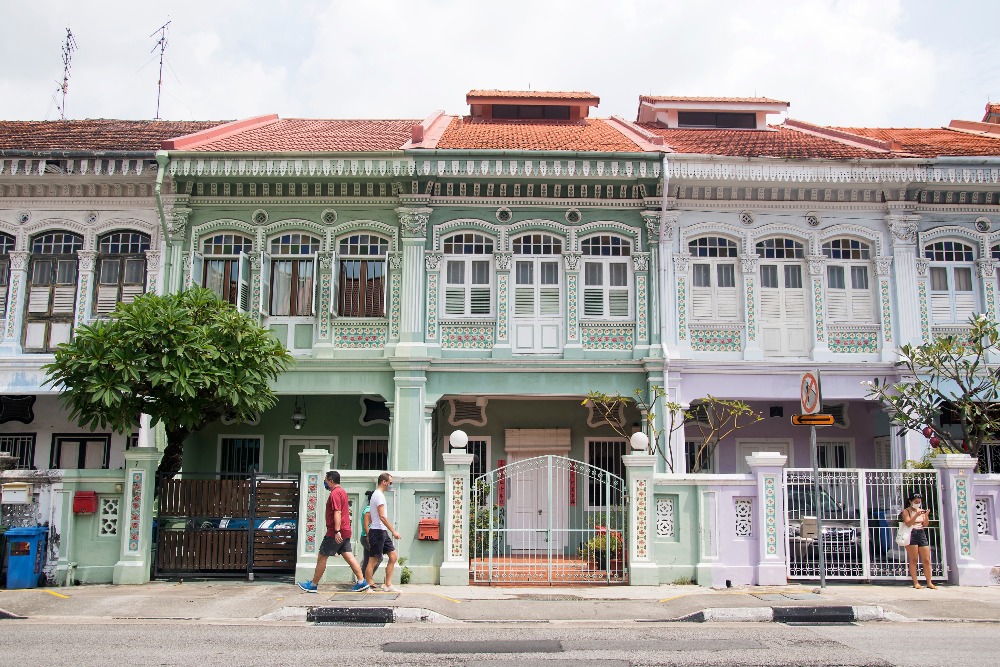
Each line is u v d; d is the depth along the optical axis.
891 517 14.20
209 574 13.88
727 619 11.43
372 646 9.60
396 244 18.73
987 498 14.30
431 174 18.11
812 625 11.13
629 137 20.22
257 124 23.06
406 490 13.91
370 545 12.73
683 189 18.89
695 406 19.05
